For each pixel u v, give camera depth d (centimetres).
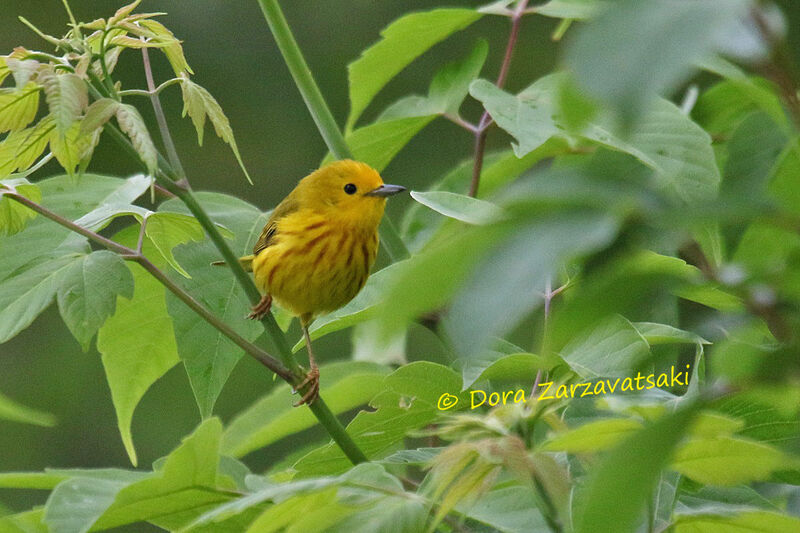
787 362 269
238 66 2102
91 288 611
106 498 476
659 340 617
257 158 2086
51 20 2139
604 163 772
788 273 263
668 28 190
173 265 737
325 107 893
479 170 884
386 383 608
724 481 429
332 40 2150
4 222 684
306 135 2103
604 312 254
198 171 2092
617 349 587
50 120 601
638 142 728
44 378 1961
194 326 760
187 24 2095
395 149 929
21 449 1908
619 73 185
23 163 625
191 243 808
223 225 835
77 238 680
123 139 613
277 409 823
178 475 479
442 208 637
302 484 435
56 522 460
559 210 223
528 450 435
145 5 2094
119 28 613
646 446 248
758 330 444
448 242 227
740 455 419
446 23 878
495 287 213
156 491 478
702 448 420
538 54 2112
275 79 2108
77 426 1938
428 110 901
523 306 210
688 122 729
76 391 1959
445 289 230
